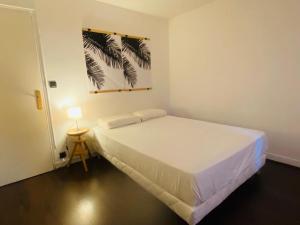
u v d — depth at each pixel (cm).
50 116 261
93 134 296
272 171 236
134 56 338
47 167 263
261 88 265
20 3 224
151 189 175
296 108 237
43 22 243
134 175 197
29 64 238
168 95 408
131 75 338
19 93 234
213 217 164
